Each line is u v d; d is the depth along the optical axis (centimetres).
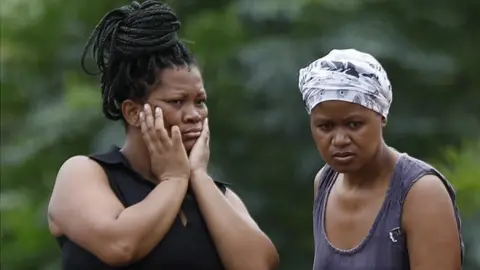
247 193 1337
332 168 569
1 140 1539
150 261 559
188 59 579
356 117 533
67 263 563
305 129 1294
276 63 1264
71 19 1530
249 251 570
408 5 1372
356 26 1284
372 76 534
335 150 536
